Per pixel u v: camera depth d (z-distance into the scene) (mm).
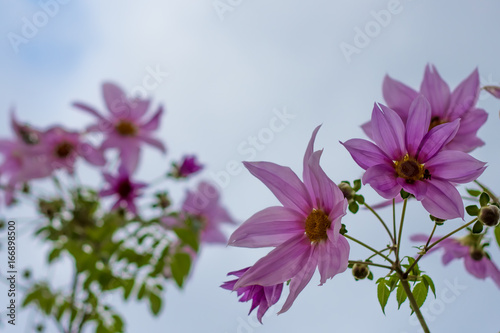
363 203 875
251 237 840
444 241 1085
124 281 1353
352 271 885
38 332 1366
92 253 1316
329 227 828
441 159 825
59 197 1335
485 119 993
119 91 1484
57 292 1410
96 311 1378
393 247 861
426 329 824
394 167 834
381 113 839
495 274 1072
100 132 1385
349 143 833
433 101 1006
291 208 849
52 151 1312
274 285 827
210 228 1566
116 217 1353
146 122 1490
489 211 837
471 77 1003
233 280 849
